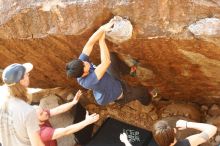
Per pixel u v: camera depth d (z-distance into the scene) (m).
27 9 4.52
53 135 4.33
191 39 4.12
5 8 4.64
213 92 5.93
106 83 4.30
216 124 6.17
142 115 6.52
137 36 4.27
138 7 4.10
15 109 3.75
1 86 5.98
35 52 5.37
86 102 6.77
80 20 4.38
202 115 6.48
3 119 3.81
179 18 4.06
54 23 4.51
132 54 4.81
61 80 6.51
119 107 6.63
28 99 3.94
